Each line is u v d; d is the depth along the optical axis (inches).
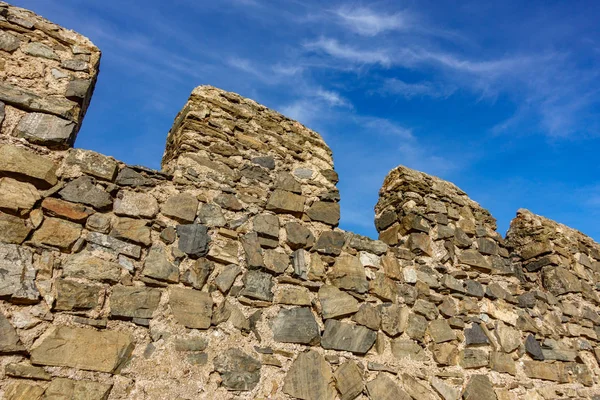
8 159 119.7
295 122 193.2
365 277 168.7
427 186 212.2
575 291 230.2
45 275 113.1
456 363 171.9
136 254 128.8
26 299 107.7
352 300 161.0
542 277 235.3
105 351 113.3
